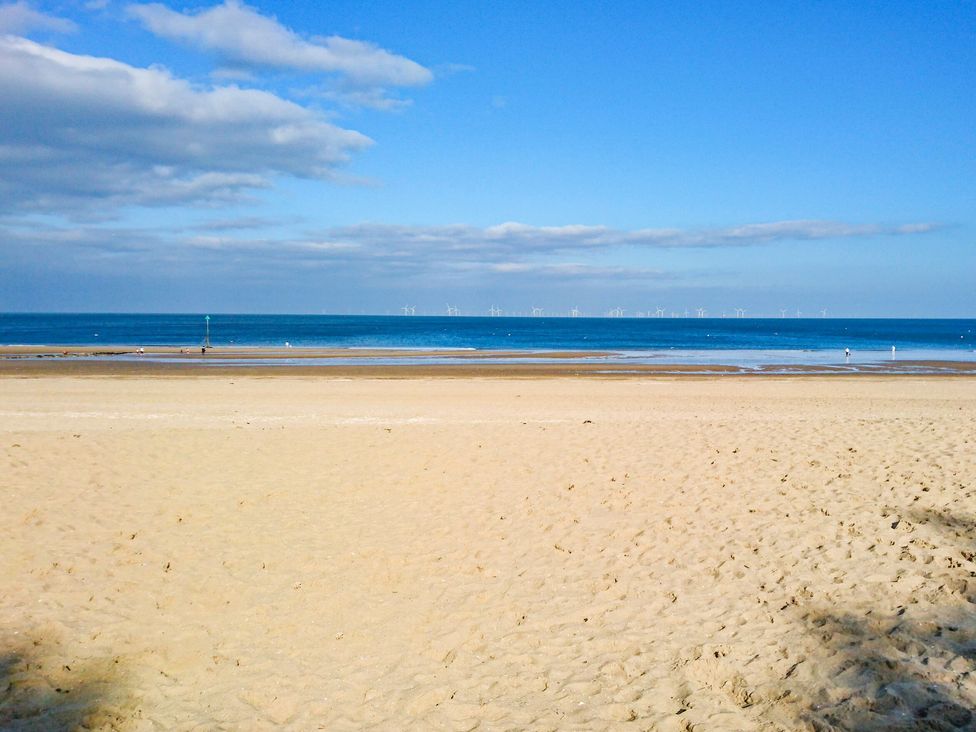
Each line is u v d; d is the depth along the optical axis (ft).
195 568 22.54
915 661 15.89
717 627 18.34
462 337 318.04
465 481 32.32
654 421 47.03
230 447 37.52
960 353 186.29
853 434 40.14
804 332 424.05
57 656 17.17
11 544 24.13
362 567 22.84
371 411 56.75
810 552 23.04
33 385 77.46
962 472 31.14
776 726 13.88
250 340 268.62
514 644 17.88
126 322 584.40
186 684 16.06
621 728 14.08
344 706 15.16
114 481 31.32
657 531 25.84
